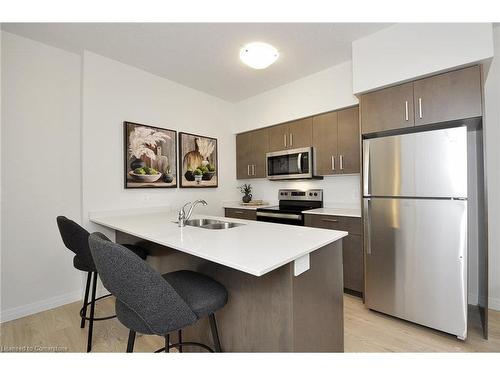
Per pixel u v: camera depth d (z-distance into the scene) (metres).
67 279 2.49
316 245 1.31
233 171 4.16
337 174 3.01
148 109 3.03
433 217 1.90
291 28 2.18
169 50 2.54
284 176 3.44
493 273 2.27
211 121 3.80
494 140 2.26
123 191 2.80
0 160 2.11
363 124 2.34
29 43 2.29
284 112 3.45
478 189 2.15
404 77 2.06
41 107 2.35
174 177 3.26
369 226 2.24
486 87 2.29
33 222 2.30
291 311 1.20
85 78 2.53
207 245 1.33
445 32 1.89
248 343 1.38
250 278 1.37
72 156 2.53
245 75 3.15
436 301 1.90
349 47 2.51
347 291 2.70
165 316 1.00
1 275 2.13
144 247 2.13
